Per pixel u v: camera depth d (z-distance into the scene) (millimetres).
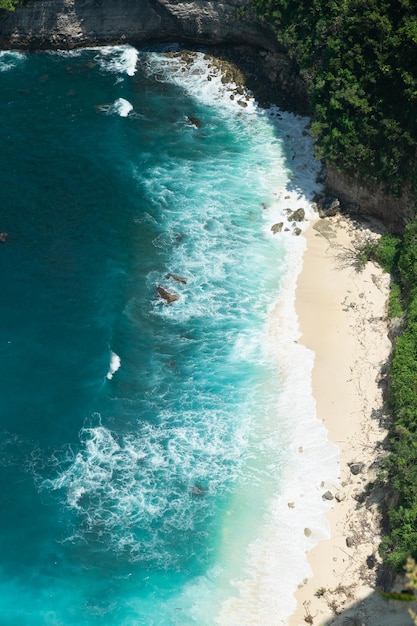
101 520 61531
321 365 69188
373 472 62000
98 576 59094
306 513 61156
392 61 72875
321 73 77750
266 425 66250
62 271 76438
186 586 58562
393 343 68312
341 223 79000
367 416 65312
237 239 79250
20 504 62031
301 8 81812
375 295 72562
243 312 73750
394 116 73375
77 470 63781
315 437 65062
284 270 76312
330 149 77125
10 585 58594
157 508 62094
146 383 69062
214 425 66438
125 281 75938
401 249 73062
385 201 76750
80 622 57094
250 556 59625
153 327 72812
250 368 69875
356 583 57062
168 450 65062
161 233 79938
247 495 62531
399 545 55094
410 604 54250
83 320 72750
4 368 69375
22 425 66125
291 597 57344
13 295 74375
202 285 75812
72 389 68312
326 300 73312
